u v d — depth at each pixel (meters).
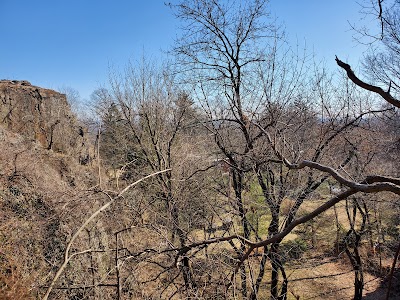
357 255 10.55
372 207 10.66
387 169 8.84
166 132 11.30
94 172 12.86
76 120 21.31
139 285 4.02
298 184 7.05
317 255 11.15
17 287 5.91
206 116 8.88
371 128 8.26
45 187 8.86
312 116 7.71
